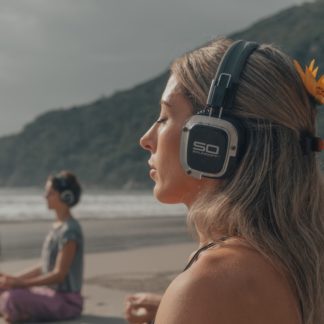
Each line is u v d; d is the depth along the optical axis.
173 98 1.32
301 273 1.17
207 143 1.23
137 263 11.97
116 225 27.09
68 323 6.57
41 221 28.77
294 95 1.27
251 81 1.25
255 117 1.24
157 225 27.23
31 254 14.57
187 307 1.04
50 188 6.61
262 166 1.22
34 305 6.59
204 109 1.26
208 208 1.23
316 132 1.34
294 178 1.24
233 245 1.16
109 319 6.79
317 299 1.18
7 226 24.72
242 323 1.05
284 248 1.18
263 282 1.10
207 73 1.29
